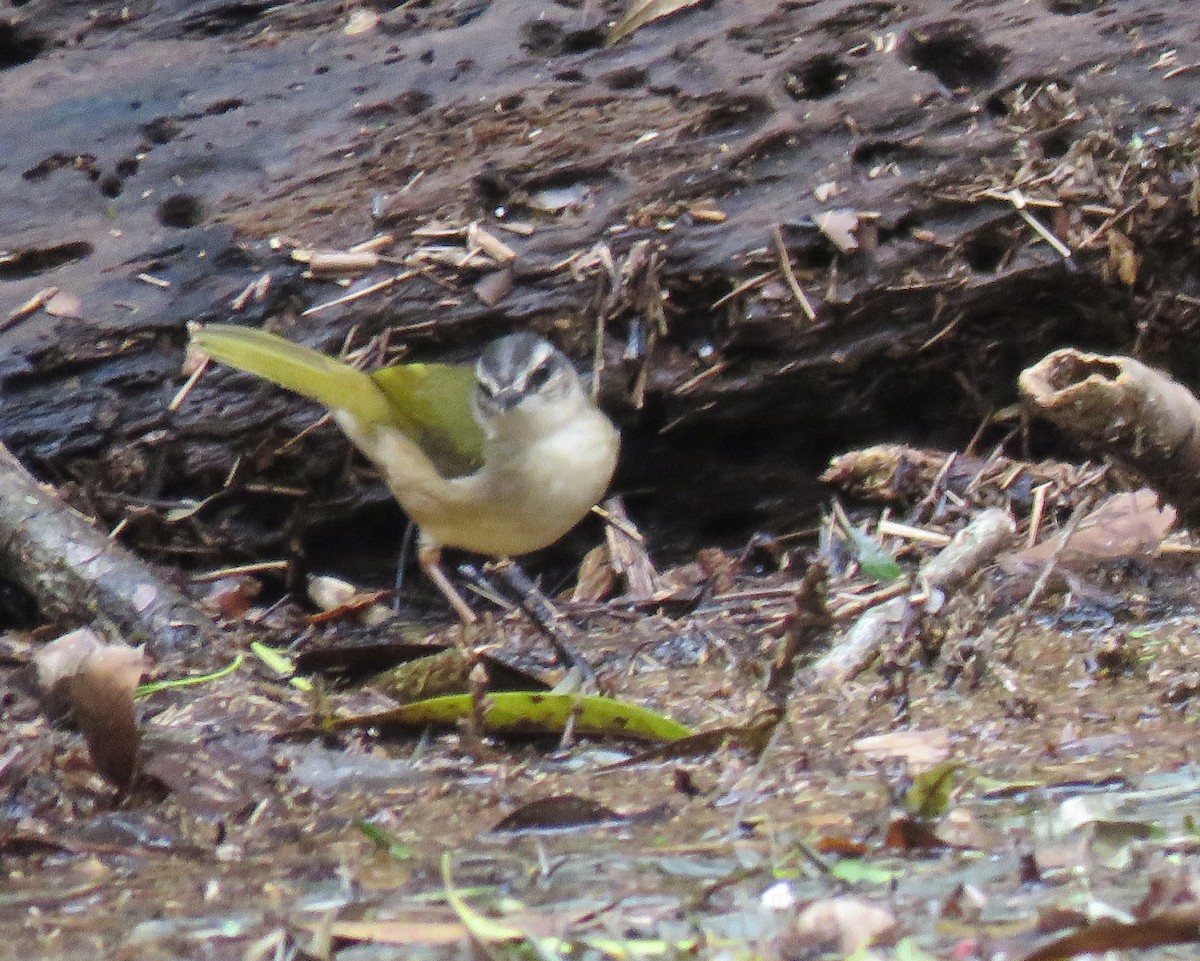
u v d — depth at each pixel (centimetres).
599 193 1193
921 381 1209
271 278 1146
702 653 976
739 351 1166
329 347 1132
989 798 720
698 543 1221
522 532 1022
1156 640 934
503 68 1259
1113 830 660
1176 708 840
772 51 1262
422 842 694
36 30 1336
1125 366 892
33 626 1055
